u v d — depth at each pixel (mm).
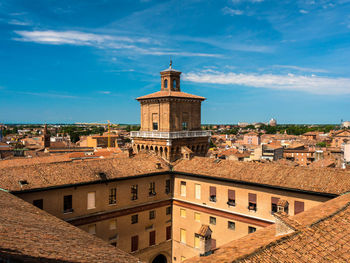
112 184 46094
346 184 36531
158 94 61281
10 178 38500
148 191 50688
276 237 21500
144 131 61094
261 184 42125
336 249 19281
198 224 50156
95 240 23281
